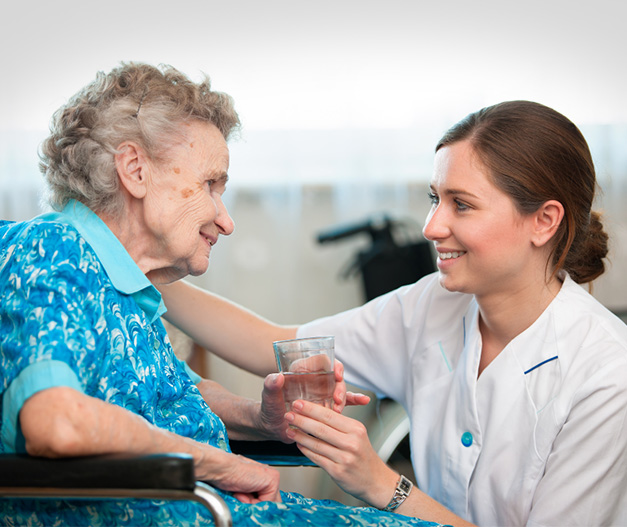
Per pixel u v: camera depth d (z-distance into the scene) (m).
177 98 1.19
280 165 3.20
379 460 1.29
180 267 1.26
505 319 1.38
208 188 1.24
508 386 1.35
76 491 0.87
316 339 1.19
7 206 2.97
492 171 1.27
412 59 3.12
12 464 0.88
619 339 1.31
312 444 1.23
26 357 0.95
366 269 3.04
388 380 1.64
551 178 1.28
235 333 1.67
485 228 1.27
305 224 3.28
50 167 1.21
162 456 0.88
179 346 2.09
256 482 1.17
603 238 1.46
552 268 1.36
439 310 1.54
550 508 1.27
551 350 1.33
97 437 0.90
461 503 1.38
